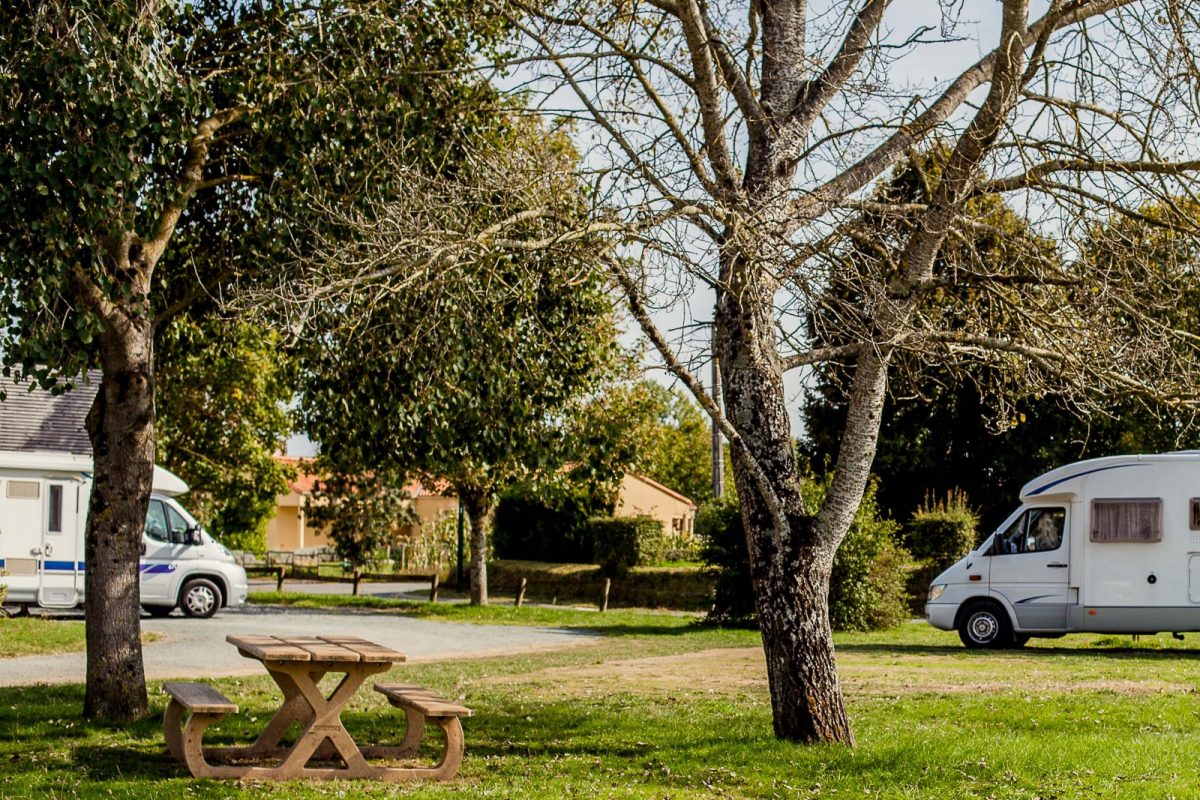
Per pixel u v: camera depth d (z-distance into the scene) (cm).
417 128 1166
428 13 1173
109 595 1084
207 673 1553
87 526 1096
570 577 3669
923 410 3247
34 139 928
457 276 954
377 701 1302
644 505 5891
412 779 889
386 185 1130
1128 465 1970
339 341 1222
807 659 981
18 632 1891
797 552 980
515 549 4175
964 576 2027
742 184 995
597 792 839
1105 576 1959
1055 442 3147
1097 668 1616
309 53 1137
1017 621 1992
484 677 1552
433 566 4306
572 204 957
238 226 1245
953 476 3497
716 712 1213
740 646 2023
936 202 927
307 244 1153
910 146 983
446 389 1306
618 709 1238
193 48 1155
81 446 2397
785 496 985
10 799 788
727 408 1004
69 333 982
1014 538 2020
